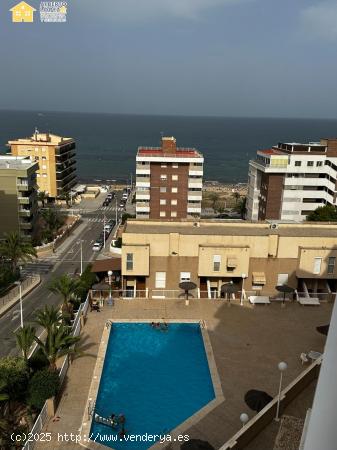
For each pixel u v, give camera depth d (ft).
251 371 101.35
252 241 142.00
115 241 282.15
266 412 66.13
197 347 113.70
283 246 142.92
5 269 213.66
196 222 163.84
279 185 337.52
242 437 61.57
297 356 108.47
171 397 93.40
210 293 143.84
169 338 117.80
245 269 141.38
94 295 146.61
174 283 144.36
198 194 337.31
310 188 337.31
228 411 87.20
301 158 331.57
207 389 96.22
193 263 142.72
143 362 106.32
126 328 122.72
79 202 448.24
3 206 277.03
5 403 96.53
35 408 92.84
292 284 146.20
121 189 539.70
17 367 98.27
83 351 109.50
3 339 152.56
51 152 420.77
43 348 102.53
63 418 85.51
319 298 144.15
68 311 144.66
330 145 334.44
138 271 140.56
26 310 181.47
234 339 115.75
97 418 84.38
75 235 320.09
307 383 76.54
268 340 115.85
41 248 272.10
